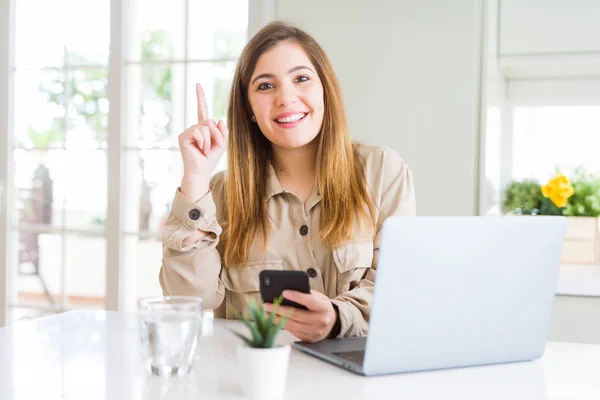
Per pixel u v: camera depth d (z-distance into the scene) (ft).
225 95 9.84
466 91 8.27
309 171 5.46
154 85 10.17
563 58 8.87
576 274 7.98
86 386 3.22
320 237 5.14
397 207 5.37
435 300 3.47
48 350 3.95
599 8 8.75
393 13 8.48
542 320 3.81
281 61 5.12
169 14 10.03
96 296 10.45
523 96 9.90
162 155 10.18
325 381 3.36
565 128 9.77
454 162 8.32
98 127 10.39
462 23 8.25
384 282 3.34
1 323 10.71
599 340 7.73
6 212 10.74
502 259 3.60
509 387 3.30
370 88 8.58
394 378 3.45
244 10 9.67
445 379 3.45
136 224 10.32
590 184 9.39
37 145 10.71
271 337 3.09
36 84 10.71
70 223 10.56
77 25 10.45
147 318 3.39
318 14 8.76
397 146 8.50
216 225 4.99
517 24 9.02
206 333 4.46
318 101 5.16
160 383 3.28
